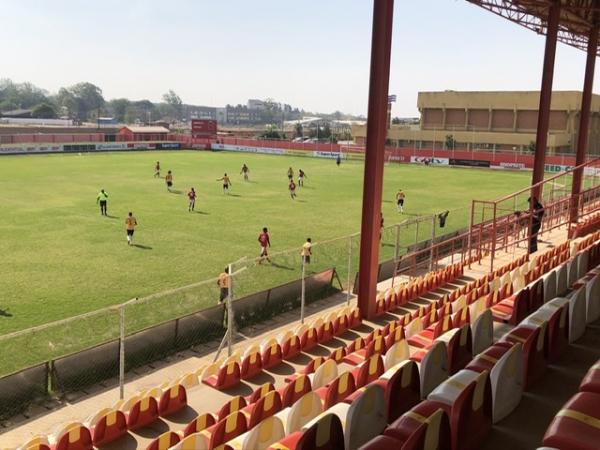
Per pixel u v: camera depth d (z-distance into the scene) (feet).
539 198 68.13
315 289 57.11
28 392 35.42
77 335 45.85
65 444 25.61
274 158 235.61
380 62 41.73
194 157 233.55
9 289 57.11
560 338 23.39
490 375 18.65
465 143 271.69
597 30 76.28
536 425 18.49
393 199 127.44
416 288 50.03
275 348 36.70
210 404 31.37
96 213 100.89
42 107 622.54
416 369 20.58
